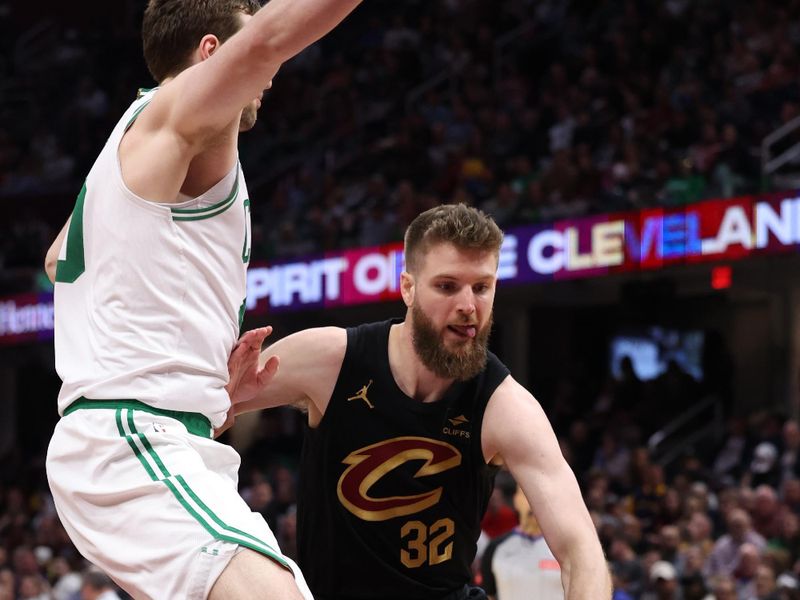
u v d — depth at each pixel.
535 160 16.09
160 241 2.61
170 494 2.52
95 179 2.67
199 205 2.65
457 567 3.40
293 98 19.50
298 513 3.47
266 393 3.34
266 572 2.43
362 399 3.30
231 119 2.59
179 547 2.47
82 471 2.59
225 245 2.70
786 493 10.59
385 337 3.33
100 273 2.63
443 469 3.29
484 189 15.67
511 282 13.45
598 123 15.92
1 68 22.31
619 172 14.30
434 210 3.19
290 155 18.73
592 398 15.62
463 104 17.72
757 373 15.06
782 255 11.78
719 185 12.97
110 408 2.58
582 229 12.91
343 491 3.33
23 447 19.11
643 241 12.55
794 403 14.38
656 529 11.26
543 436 3.21
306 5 2.43
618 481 12.37
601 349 16.20
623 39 16.89
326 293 14.23
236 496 2.59
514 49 18.28
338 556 3.38
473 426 3.26
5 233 19.39
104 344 2.60
